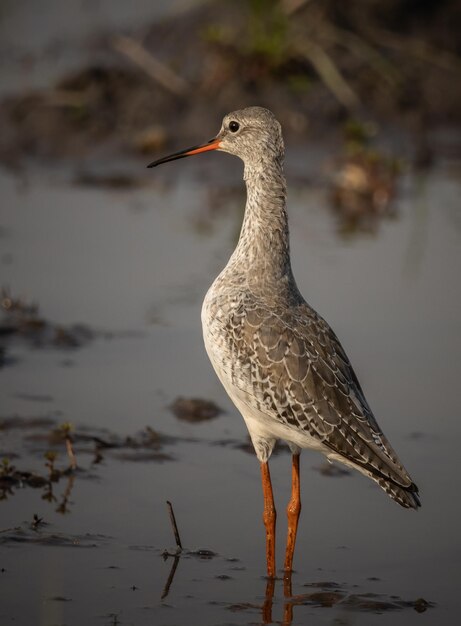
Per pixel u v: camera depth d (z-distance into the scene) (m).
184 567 9.82
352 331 14.54
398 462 9.69
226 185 20.14
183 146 21.28
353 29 23.41
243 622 9.04
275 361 9.95
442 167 21.09
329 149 21.39
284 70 22.28
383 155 20.70
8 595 9.25
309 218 18.70
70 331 14.45
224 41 22.30
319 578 9.74
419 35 23.72
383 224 18.50
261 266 10.47
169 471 11.46
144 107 21.77
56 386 13.11
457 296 15.70
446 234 17.97
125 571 9.71
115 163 20.88
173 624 8.97
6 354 13.80
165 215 18.48
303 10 23.28
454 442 12.09
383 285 15.93
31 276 15.88
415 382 13.38
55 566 9.72
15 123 21.59
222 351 10.23
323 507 10.99
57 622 8.91
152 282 15.88
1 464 11.34
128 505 10.78
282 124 21.66
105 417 12.45
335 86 22.30
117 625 8.91
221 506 10.88
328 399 9.86
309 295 15.43
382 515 10.84
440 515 10.77
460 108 22.92
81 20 24.97
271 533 10.08
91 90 22.05
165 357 13.97
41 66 23.34
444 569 9.88
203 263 16.53
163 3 25.09
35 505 10.70
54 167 20.73
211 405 12.77
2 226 17.69
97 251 16.84
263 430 10.25
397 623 9.08
